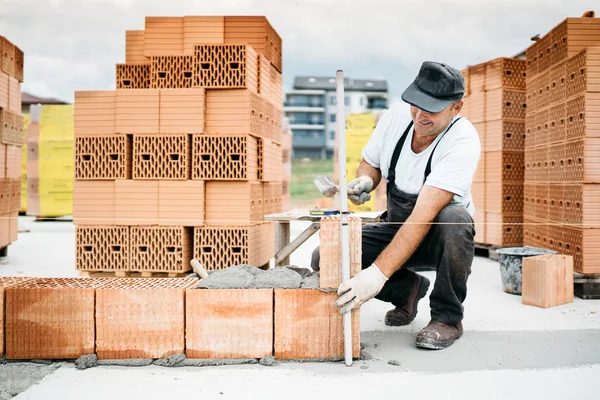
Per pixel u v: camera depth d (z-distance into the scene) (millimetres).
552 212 5520
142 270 5059
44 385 2645
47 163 10945
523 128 7031
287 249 4852
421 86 3104
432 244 3355
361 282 2883
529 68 6250
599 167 4820
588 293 4789
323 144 65375
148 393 2537
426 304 4543
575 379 2738
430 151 3314
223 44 4965
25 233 9805
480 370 2869
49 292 2965
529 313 4188
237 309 2967
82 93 5098
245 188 5020
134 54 5812
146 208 5039
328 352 3000
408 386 2631
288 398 2479
